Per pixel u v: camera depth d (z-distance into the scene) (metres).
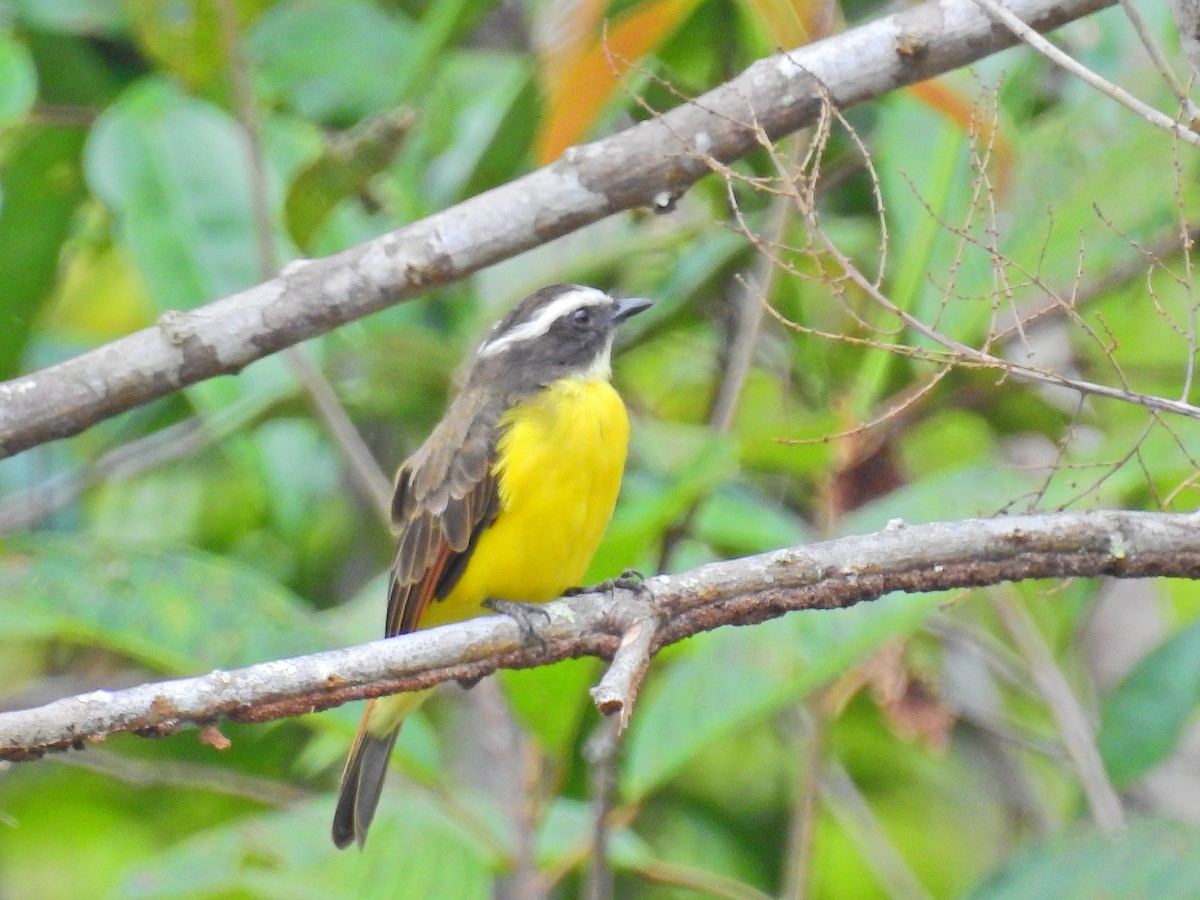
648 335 14.20
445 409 13.73
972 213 8.38
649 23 9.76
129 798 16.05
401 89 11.95
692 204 14.50
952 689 14.23
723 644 10.55
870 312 12.95
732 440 10.64
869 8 13.81
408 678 8.05
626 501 12.24
